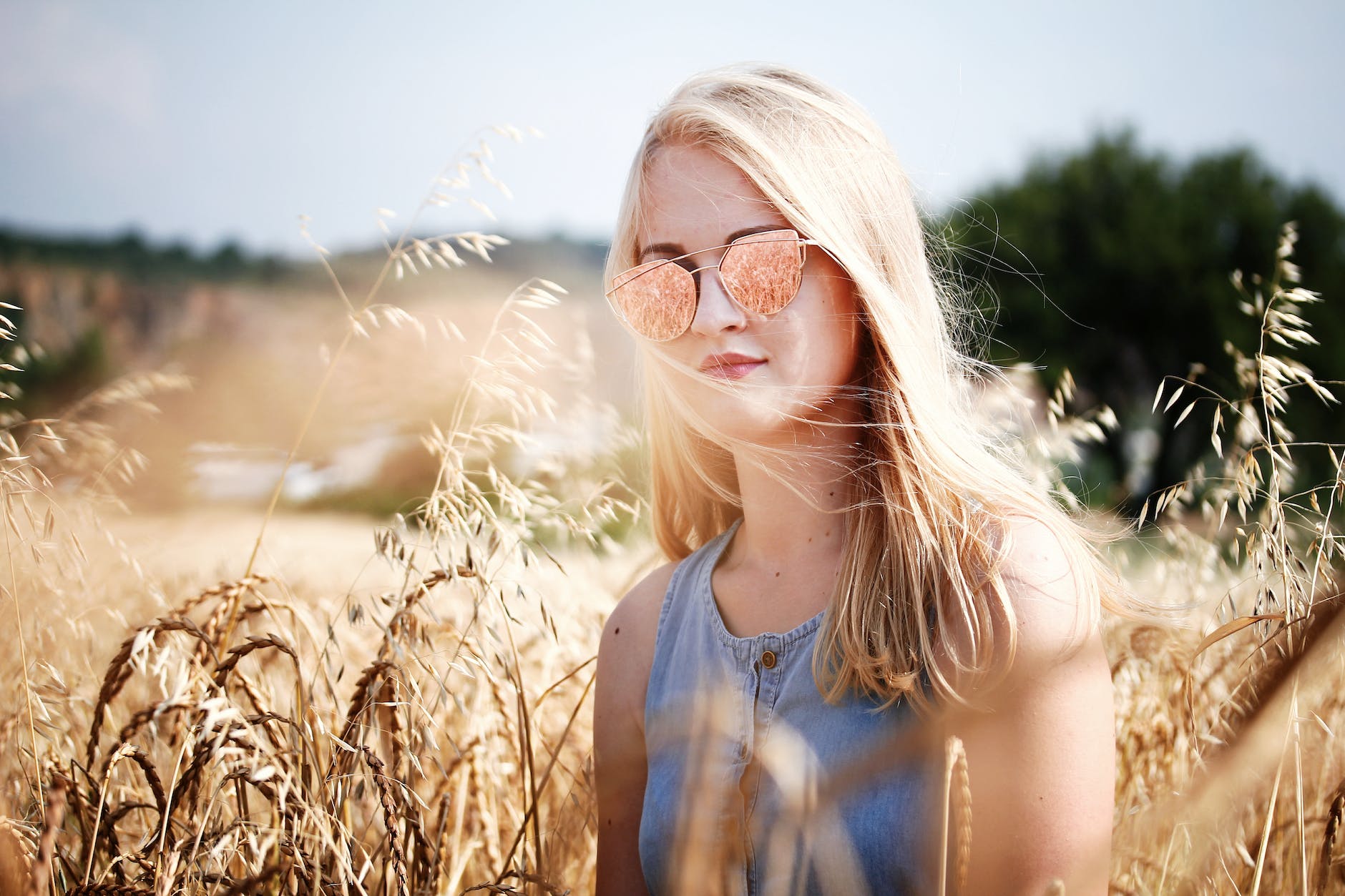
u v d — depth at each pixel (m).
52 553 1.83
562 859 1.70
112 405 2.51
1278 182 25.00
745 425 1.44
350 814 1.49
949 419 1.46
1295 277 2.03
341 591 2.24
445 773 1.66
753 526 1.54
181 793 1.30
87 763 1.55
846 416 1.50
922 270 1.55
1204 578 2.24
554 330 1.87
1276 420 1.87
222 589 1.65
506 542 1.60
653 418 1.89
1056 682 1.23
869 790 1.25
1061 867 1.19
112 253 42.12
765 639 1.42
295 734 1.41
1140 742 1.83
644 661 1.64
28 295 35.78
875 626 1.32
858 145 1.50
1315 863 1.53
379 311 1.80
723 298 1.43
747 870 1.29
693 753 1.31
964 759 1.04
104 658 2.10
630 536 2.53
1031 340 23.92
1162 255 22.91
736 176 1.46
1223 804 1.17
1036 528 1.35
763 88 1.49
